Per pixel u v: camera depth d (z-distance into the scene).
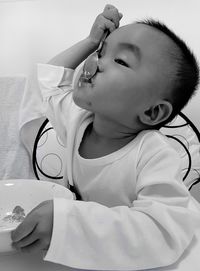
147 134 0.55
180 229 0.45
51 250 0.41
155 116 0.54
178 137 0.89
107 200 0.57
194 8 1.01
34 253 0.46
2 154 0.83
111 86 0.50
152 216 0.44
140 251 0.42
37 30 1.09
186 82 0.53
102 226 0.42
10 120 0.84
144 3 1.03
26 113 0.83
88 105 0.53
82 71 0.56
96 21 0.65
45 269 0.44
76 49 0.69
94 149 0.59
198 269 0.43
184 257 0.45
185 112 0.95
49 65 0.70
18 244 0.43
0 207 0.58
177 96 0.53
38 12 1.09
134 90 0.50
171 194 0.48
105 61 0.51
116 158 0.54
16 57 1.09
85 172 0.58
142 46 0.50
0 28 1.11
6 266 0.45
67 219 0.41
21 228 0.41
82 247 0.41
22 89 0.85
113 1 1.04
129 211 0.44
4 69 1.07
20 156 0.84
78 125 0.62
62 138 0.70
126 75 0.50
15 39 1.11
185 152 0.87
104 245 0.41
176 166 0.50
